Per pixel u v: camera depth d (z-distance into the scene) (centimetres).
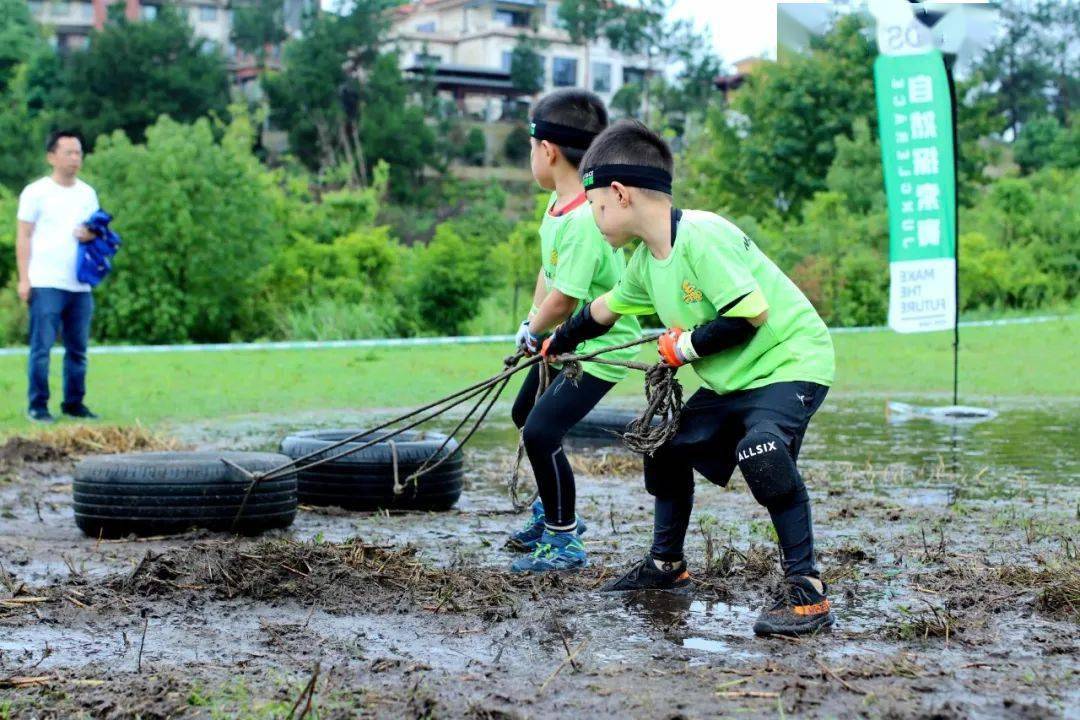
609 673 387
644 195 453
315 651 416
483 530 665
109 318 2128
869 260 2645
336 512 714
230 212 2170
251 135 3356
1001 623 450
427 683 377
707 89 5150
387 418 1216
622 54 6231
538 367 554
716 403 468
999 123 3734
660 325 2334
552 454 548
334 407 1303
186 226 2114
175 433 1079
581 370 526
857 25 3491
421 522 689
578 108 548
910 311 1269
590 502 754
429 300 2375
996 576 523
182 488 632
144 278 2145
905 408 1274
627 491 800
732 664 398
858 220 2916
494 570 551
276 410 1268
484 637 435
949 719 339
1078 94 5619
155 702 357
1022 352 1992
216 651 417
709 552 550
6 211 2289
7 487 803
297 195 2670
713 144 3753
